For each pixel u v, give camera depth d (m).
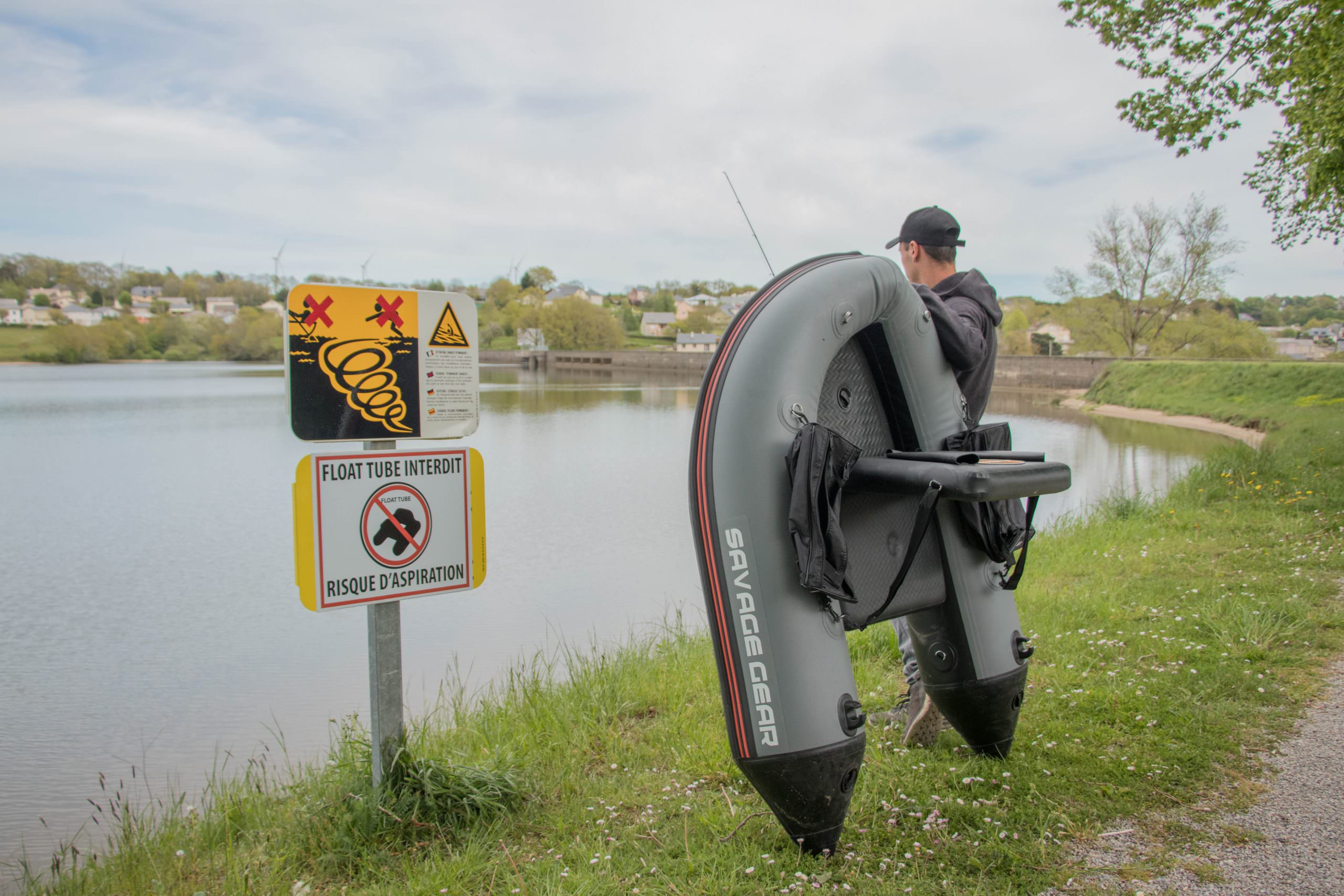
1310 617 4.73
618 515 16.20
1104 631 4.77
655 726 3.90
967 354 3.08
